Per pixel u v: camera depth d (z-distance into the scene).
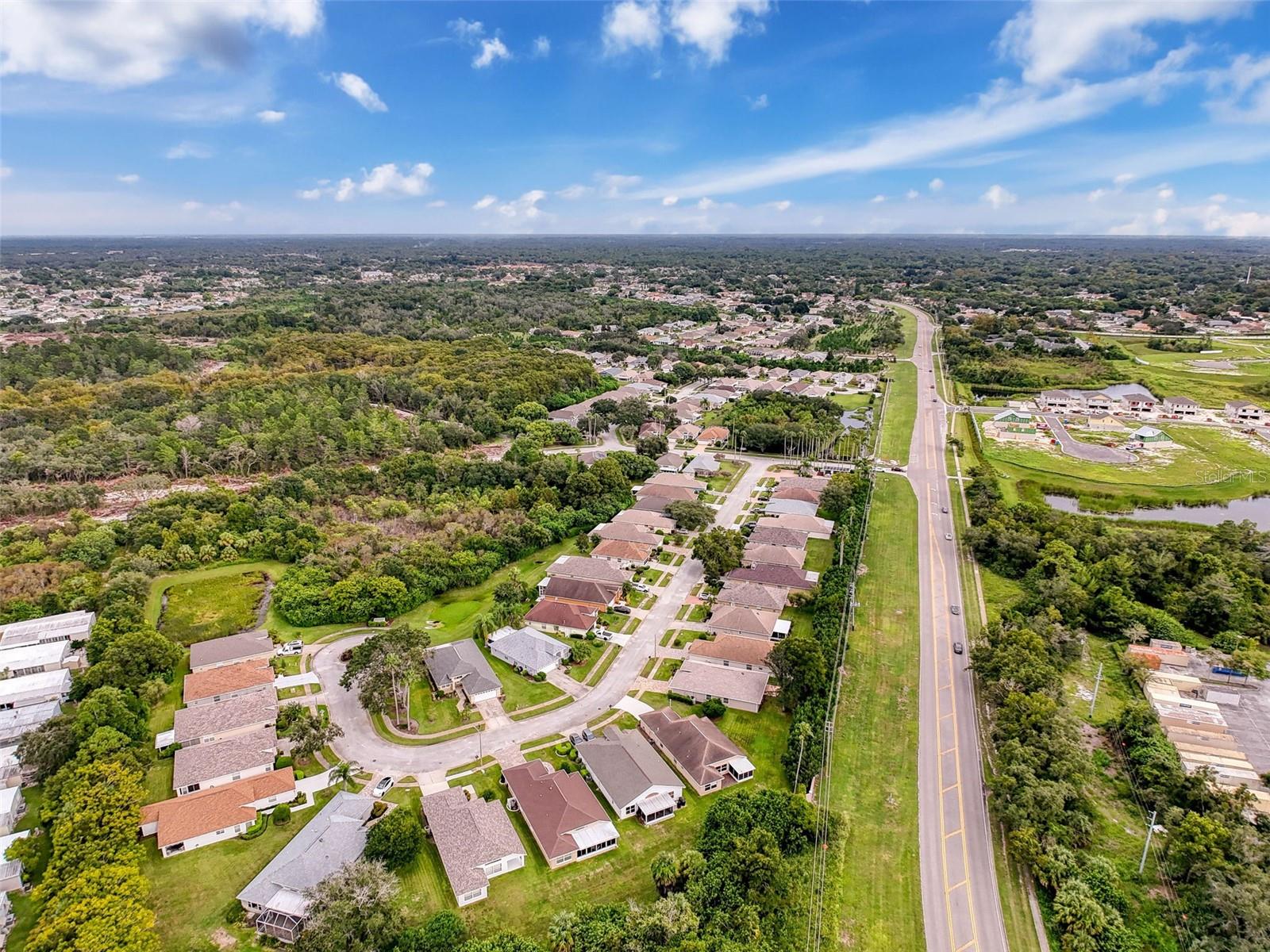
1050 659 110.00
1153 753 90.00
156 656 106.19
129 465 191.88
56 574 132.75
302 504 166.62
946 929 70.75
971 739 97.69
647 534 153.50
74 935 62.75
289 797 86.75
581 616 122.06
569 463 196.25
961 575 143.12
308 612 125.31
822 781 89.25
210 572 144.12
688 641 120.44
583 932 65.62
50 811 79.12
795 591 133.25
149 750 93.12
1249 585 126.44
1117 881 74.31
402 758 93.69
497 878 76.06
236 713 98.50
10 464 181.00
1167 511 180.12
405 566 134.62
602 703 104.94
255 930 70.06
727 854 73.31
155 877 75.81
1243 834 74.50
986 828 83.19
